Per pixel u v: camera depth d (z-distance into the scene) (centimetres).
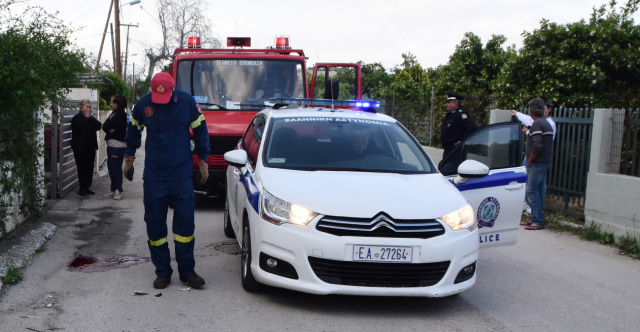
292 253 477
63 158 1042
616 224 807
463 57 2097
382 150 605
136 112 542
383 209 479
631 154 852
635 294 583
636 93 1267
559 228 895
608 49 1351
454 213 499
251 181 560
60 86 816
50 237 734
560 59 1377
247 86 1028
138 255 667
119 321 461
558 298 561
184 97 543
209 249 703
